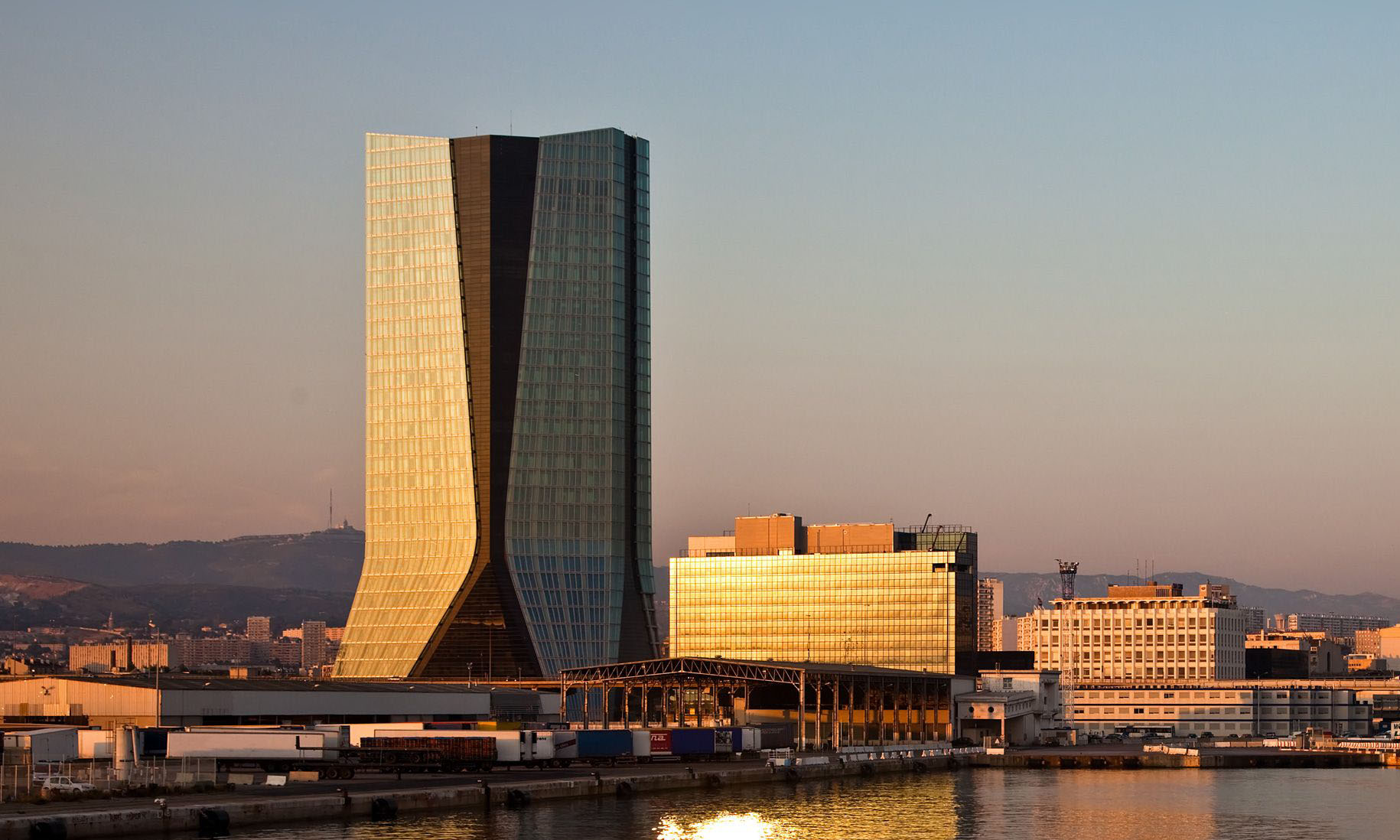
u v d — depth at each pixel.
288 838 192.25
